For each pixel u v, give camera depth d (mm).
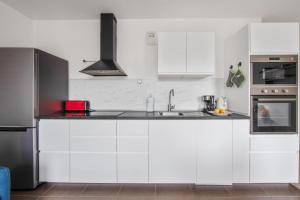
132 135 2271
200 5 2592
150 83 3045
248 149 2264
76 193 2213
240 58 2504
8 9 2611
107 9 2699
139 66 3041
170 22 3023
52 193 2211
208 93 3023
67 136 2289
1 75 2205
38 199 2086
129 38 3035
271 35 2293
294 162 2270
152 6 2617
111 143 2279
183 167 2262
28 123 2215
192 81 3033
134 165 2277
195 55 2584
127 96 3057
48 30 3057
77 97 3062
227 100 2900
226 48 2926
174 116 2260
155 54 3039
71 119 2287
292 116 2289
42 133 2291
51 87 2557
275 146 2268
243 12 2805
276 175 2268
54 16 2928
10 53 2207
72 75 3061
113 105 3061
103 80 3062
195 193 2201
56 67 2691
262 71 2301
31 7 2645
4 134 2221
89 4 2562
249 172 2264
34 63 2225
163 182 2273
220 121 2250
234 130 2250
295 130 2289
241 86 2473
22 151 2221
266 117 2318
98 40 3051
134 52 3037
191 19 3016
